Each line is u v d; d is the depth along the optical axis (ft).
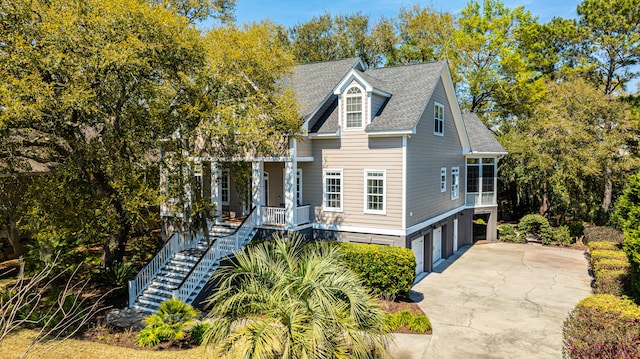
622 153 90.48
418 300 50.37
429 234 64.64
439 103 68.64
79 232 46.37
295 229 57.52
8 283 50.85
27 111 34.94
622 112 82.02
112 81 41.75
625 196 42.04
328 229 60.70
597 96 82.58
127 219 48.32
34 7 39.19
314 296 24.91
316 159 61.62
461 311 46.39
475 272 63.62
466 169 85.25
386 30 131.03
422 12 125.90
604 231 75.87
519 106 116.37
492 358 35.12
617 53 108.06
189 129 48.57
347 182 59.26
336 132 58.29
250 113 49.47
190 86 47.09
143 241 69.62
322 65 73.61
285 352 22.16
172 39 44.19
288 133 55.11
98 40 38.27
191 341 36.99
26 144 42.93
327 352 22.91
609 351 21.22
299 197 63.31
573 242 86.07
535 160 83.25
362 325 25.99
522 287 55.36
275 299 25.02
